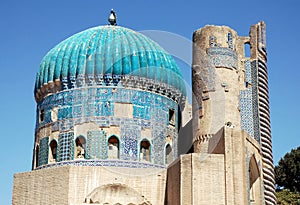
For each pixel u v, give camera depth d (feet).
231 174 100.07
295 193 170.91
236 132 103.30
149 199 108.37
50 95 121.19
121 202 106.22
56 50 124.47
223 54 115.44
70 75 118.21
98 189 105.50
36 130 123.44
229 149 101.65
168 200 106.83
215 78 113.19
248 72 122.42
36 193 107.45
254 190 110.42
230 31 118.42
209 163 100.42
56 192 105.29
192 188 98.68
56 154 115.55
